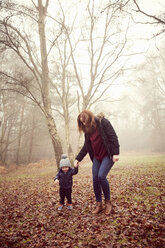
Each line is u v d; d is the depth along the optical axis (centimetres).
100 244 232
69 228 291
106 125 291
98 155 307
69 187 382
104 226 276
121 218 295
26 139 2569
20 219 362
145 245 216
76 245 239
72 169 385
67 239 259
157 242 218
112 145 288
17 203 494
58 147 1091
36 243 259
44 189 648
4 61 1959
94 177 312
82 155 350
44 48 1102
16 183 916
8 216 388
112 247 221
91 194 479
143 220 278
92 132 297
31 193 609
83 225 292
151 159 1648
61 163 384
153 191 439
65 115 1269
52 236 274
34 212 393
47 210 395
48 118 1087
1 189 772
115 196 428
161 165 1054
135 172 854
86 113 295
